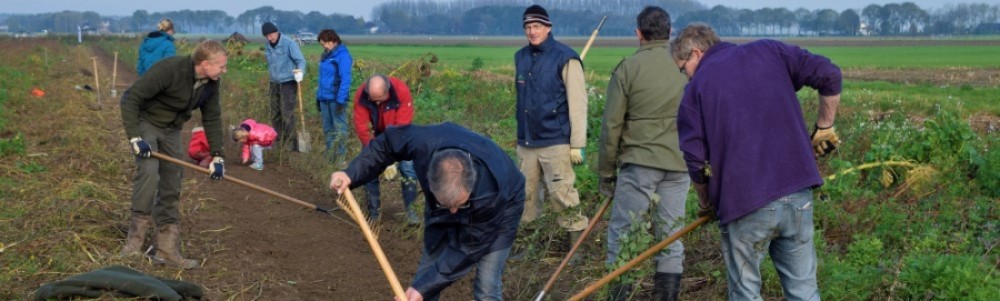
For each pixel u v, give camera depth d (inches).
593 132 440.5
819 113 175.2
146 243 267.4
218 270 247.8
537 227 246.8
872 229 274.2
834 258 233.9
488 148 169.9
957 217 281.1
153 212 251.0
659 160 217.8
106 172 374.6
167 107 240.2
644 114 218.1
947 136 347.3
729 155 166.1
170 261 248.5
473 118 560.4
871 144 375.9
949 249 248.8
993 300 195.5
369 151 179.8
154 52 506.9
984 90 935.7
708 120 167.5
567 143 258.4
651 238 194.1
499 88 733.3
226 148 467.8
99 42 2775.6
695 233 263.4
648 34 220.4
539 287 239.6
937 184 324.8
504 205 169.6
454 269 173.2
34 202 304.8
